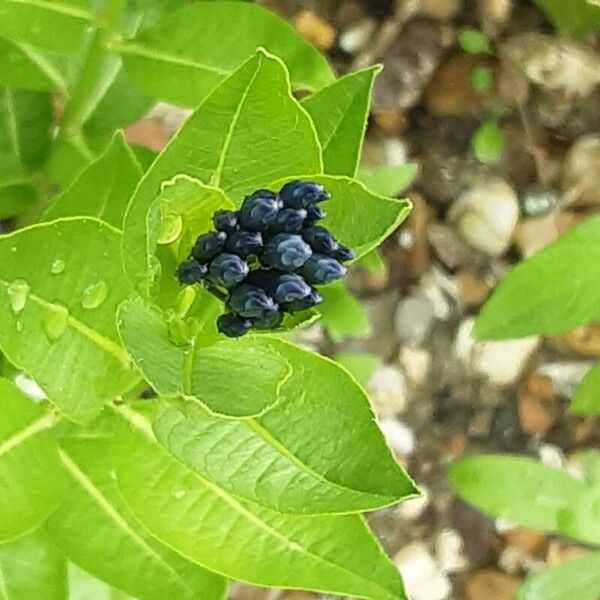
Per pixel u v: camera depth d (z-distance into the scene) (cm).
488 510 20
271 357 11
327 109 13
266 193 10
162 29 15
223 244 10
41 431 13
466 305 28
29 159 18
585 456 23
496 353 28
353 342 27
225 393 11
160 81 16
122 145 14
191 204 11
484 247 28
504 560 28
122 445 13
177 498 13
